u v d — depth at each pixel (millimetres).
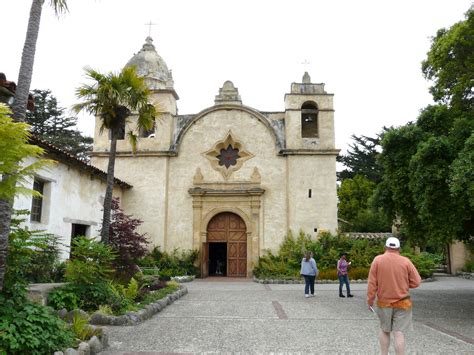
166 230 24062
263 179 24422
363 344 7801
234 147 25328
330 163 24234
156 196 24344
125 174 24688
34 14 7465
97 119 25453
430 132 12289
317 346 7617
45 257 12461
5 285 6297
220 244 27562
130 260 14461
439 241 10750
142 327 9273
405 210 12508
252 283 20922
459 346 7629
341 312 11617
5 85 9008
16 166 6031
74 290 9984
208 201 24391
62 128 42156
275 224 23781
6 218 6246
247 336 8422
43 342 5941
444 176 10352
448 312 11758
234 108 25453
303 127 26422
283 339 8180
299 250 22375
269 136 25016
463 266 27812
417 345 7719
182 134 25250
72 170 17359
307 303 13484
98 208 20000
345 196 40938
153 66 28500
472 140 9383
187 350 7277
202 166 24875
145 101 14266
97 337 7316
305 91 25688
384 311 6059
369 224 36562
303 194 23891
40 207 15312
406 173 12078
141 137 25547
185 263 23031
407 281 6117
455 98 11898
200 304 13109
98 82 13672
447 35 12039
